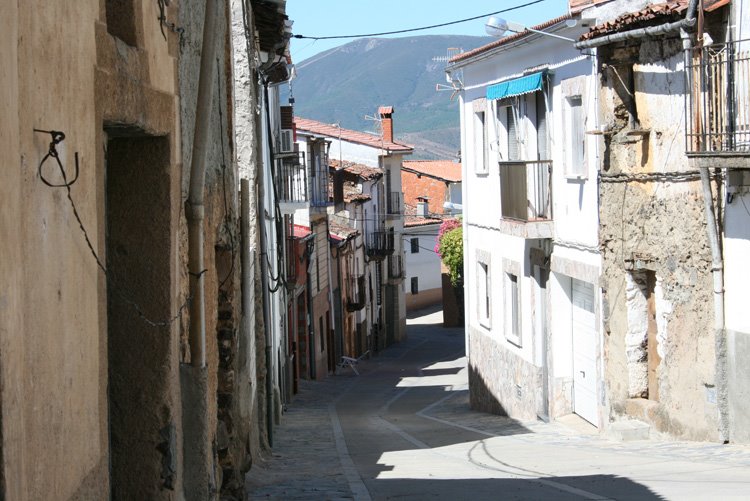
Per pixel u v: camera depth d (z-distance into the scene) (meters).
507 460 15.46
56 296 4.80
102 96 5.79
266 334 19.06
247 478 13.41
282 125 31.77
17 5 4.18
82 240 5.32
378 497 11.58
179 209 8.02
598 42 17.28
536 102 22.50
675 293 16.39
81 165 5.33
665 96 16.41
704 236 15.44
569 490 11.25
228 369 11.43
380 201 59.44
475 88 27.67
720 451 14.18
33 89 4.45
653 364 17.58
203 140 8.87
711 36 15.14
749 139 14.10
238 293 12.28
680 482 11.22
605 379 18.64
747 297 14.44
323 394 34.22
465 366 44.66
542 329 22.50
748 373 14.52
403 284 62.12
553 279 21.50
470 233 29.11
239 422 12.04
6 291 3.90
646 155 17.05
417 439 20.20
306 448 18.44
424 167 81.94
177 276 7.89
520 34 21.72
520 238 23.70
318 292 40.62
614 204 17.97
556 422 21.50
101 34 5.82
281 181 29.23
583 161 19.62
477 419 24.88
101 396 5.78
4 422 3.83
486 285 27.91
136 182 7.55
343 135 61.28
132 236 7.56
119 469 7.48
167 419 7.50
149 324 7.52
